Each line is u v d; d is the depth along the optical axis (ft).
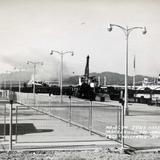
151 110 131.85
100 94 250.57
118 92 242.58
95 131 62.54
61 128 67.62
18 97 227.81
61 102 172.04
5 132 57.98
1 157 40.45
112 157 41.09
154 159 40.32
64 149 45.27
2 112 113.70
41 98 228.22
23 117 92.99
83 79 322.55
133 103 197.47
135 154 43.24
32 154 42.47
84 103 167.94
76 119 88.07
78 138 54.34
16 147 46.34
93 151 44.55
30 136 56.59
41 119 86.99
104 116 100.42
